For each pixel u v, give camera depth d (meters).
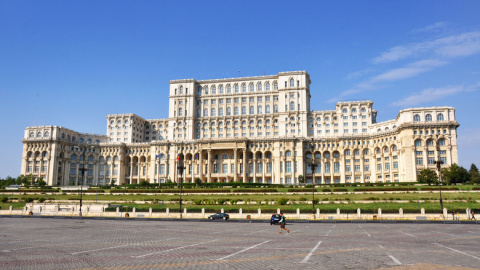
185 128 191.00
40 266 21.25
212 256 24.73
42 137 175.50
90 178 185.62
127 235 39.25
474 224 57.12
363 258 24.02
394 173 151.12
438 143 139.00
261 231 44.91
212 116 192.25
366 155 163.62
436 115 142.12
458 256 24.78
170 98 195.75
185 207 84.50
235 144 169.62
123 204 95.38
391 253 26.16
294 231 44.97
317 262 22.58
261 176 169.00
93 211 83.31
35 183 162.88
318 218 68.38
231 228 49.59
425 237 37.47
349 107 179.75
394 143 151.00
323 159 168.38
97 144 186.38
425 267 20.95
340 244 31.44
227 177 169.75
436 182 117.12
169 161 177.75
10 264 21.86
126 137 196.62
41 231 44.16
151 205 92.19
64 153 179.62
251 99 191.00
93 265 21.50
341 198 93.06
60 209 86.25
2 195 121.75
